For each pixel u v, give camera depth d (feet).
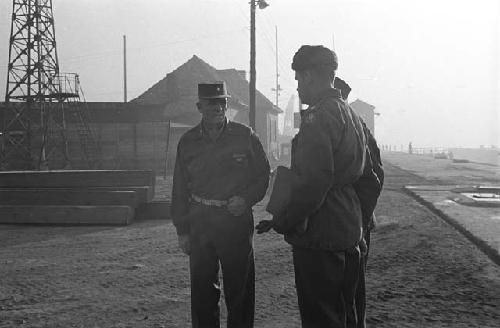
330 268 8.16
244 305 11.85
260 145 11.94
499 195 49.08
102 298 17.28
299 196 7.61
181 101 128.06
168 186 69.05
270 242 27.37
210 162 11.46
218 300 11.94
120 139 106.11
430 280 18.83
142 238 30.19
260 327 14.17
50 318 15.16
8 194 38.17
